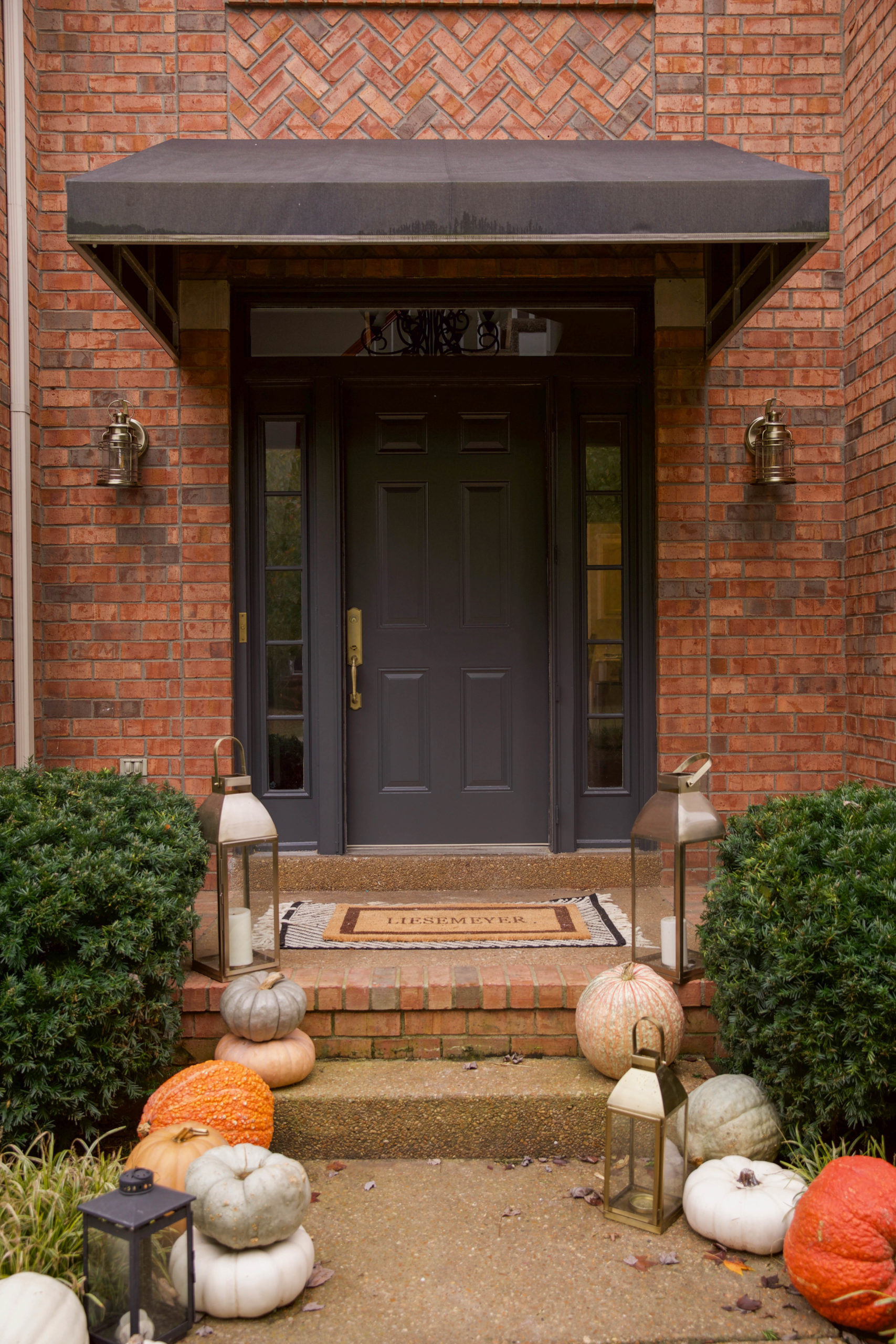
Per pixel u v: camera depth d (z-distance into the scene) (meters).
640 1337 2.36
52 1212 2.46
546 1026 3.40
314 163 3.73
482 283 4.58
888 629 4.19
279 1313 2.45
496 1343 2.33
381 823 4.75
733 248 4.07
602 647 4.74
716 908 3.20
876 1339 2.36
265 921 4.04
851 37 4.46
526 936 3.85
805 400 4.59
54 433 4.46
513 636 4.77
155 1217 2.24
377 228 3.30
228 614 4.49
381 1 4.49
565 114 4.54
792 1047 2.75
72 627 4.48
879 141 4.19
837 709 4.59
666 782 3.45
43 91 4.45
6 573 4.14
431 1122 3.13
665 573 4.55
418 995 3.37
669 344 4.53
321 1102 3.12
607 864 4.57
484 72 4.54
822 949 2.74
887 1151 2.91
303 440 4.69
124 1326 2.24
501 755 4.77
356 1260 2.64
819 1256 2.36
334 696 4.60
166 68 4.46
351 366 4.59
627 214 3.33
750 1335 2.36
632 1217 2.79
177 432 4.48
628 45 4.54
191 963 3.65
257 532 4.67
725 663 4.57
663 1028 3.10
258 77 4.49
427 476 4.74
